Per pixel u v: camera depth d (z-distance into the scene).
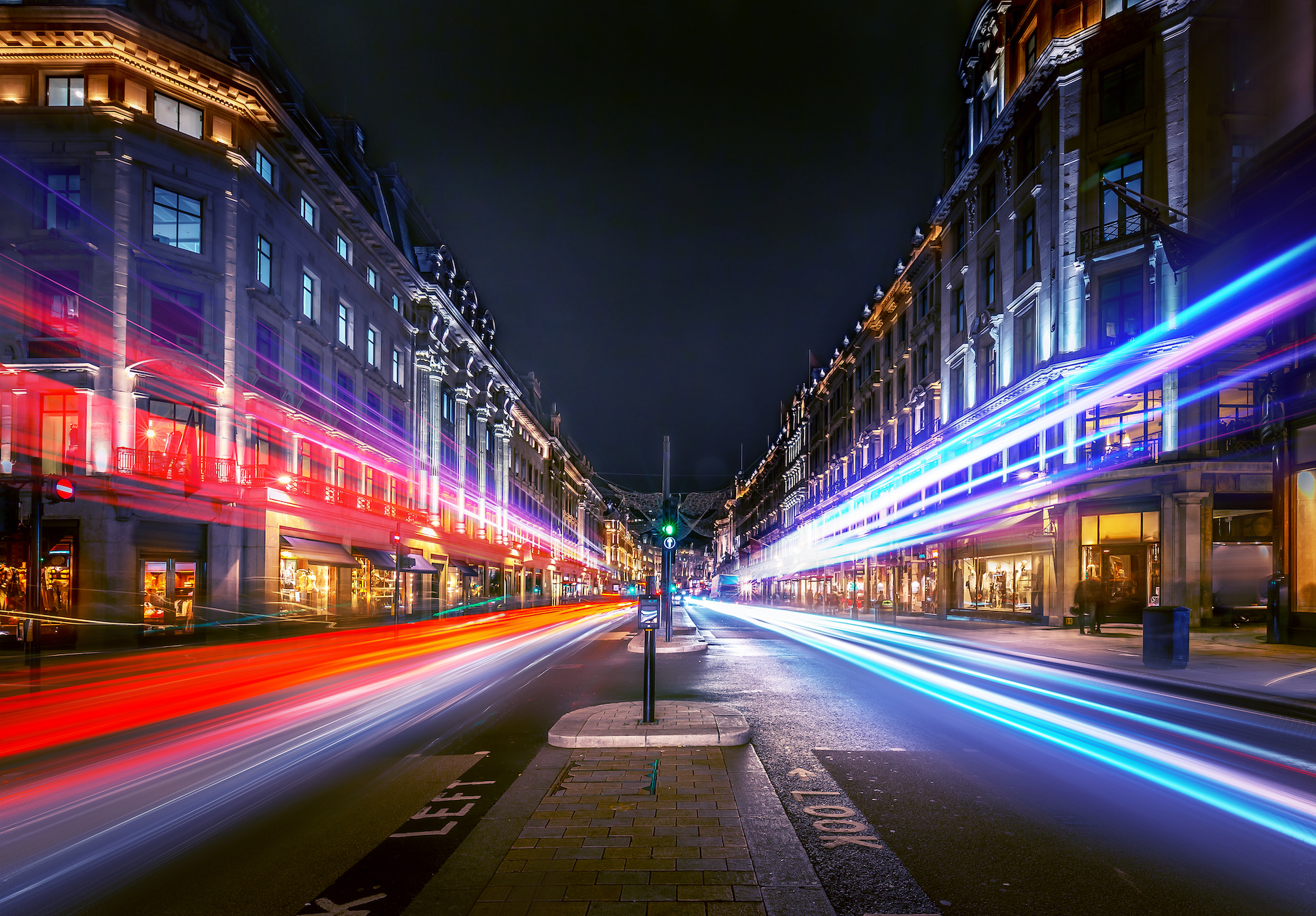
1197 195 20.83
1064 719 8.48
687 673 12.90
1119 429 22.00
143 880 4.09
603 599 95.56
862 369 48.69
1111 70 22.81
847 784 5.79
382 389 35.78
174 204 23.41
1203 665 12.68
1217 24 21.06
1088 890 3.88
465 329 45.22
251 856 4.41
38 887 4.01
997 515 26.72
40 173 22.03
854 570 48.28
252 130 25.50
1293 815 5.09
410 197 45.06
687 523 18.44
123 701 10.26
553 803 5.20
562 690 10.93
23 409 21.56
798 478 69.88
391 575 35.25
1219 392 20.58
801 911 3.54
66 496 12.34
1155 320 21.03
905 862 4.25
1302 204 15.46
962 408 31.20
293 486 27.20
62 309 21.84
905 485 37.94
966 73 31.31
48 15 21.67
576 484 94.38
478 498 50.16
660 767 6.22
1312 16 19.72
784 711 9.02
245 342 24.91
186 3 23.80
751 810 5.09
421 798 5.52
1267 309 16.73
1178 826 4.87
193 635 22.86
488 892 3.75
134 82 22.66
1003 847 4.48
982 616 29.06
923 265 36.72
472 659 15.94
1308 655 14.24
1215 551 20.70
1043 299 24.28
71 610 20.77
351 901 3.78
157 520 22.11
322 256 30.38
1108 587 22.44
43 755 6.99
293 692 11.10
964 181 30.53
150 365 22.25
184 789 5.83
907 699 9.99
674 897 3.68
